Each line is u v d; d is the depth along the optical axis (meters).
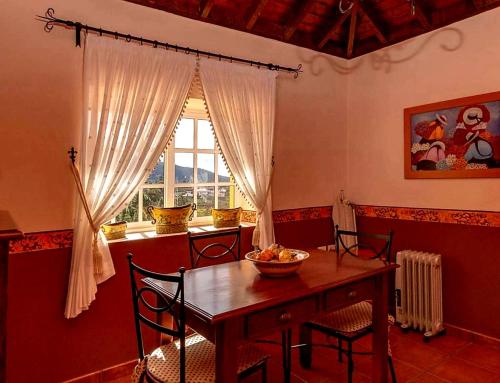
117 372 2.50
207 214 3.36
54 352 2.29
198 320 1.64
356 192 3.84
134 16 2.57
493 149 2.80
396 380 2.38
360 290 2.01
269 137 3.23
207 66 2.87
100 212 2.38
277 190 3.40
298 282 1.82
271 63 3.31
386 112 3.54
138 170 2.55
